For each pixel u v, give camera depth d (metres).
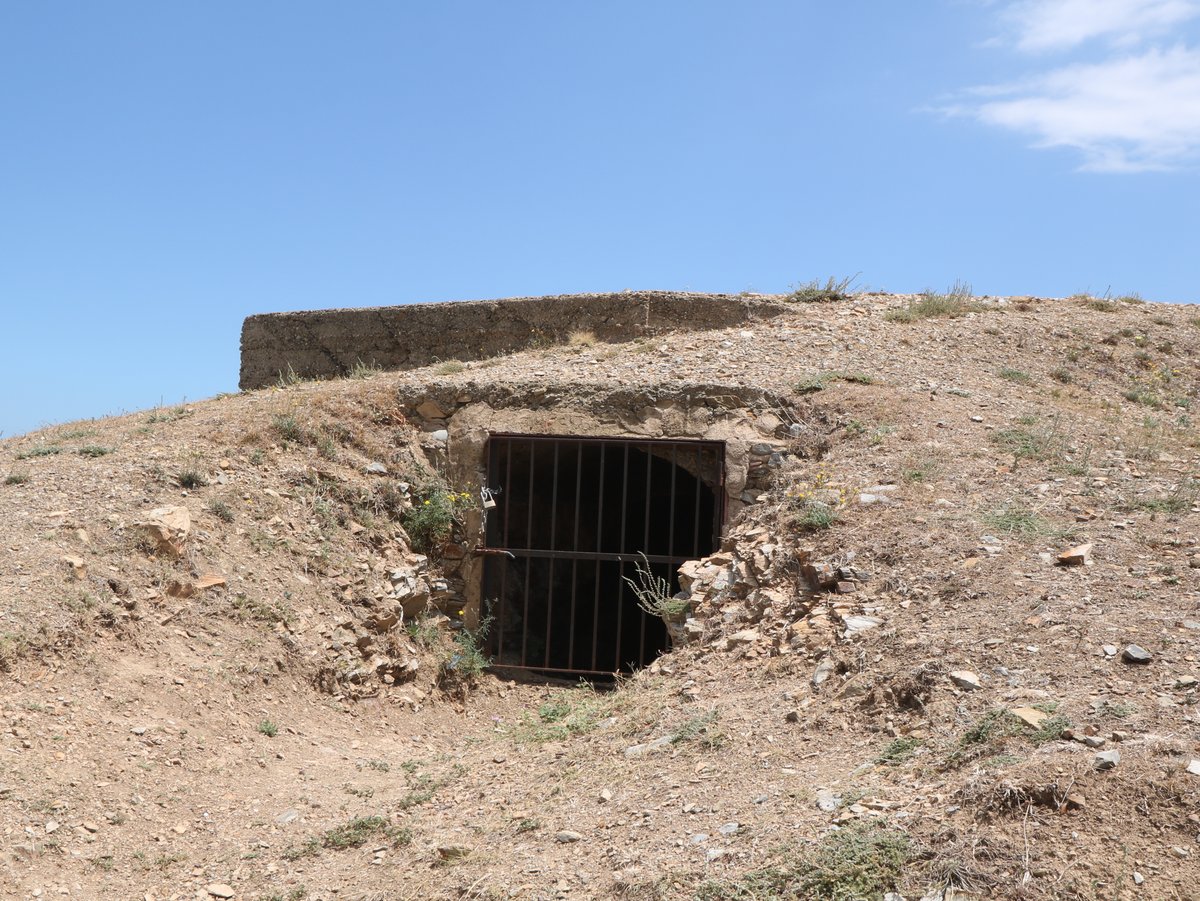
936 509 7.46
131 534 7.64
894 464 8.28
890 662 5.62
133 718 6.30
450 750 7.13
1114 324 12.97
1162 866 3.63
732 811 4.66
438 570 9.30
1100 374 11.56
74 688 6.32
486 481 9.60
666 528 12.21
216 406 10.84
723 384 9.70
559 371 10.63
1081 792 3.99
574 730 6.39
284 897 4.80
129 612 7.05
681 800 4.90
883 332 11.90
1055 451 8.64
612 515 12.13
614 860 4.46
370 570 8.64
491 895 4.39
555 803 5.23
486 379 10.20
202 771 6.06
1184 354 12.39
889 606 6.37
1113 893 3.55
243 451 9.16
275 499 8.70
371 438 9.77
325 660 7.67
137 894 4.86
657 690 6.66
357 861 5.10
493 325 13.04
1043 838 3.84
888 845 3.99
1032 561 6.47
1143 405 10.89
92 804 5.43
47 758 5.66
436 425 10.07
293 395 10.64
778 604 7.03
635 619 11.68
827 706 5.50
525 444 10.23
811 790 4.65
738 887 4.00
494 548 9.38
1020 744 4.50
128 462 8.72
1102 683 4.92
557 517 11.67
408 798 5.79
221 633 7.35
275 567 8.11
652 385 9.74
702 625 7.43
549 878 4.44
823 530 7.50
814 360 10.74
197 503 8.31
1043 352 11.87
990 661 5.34
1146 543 6.68
